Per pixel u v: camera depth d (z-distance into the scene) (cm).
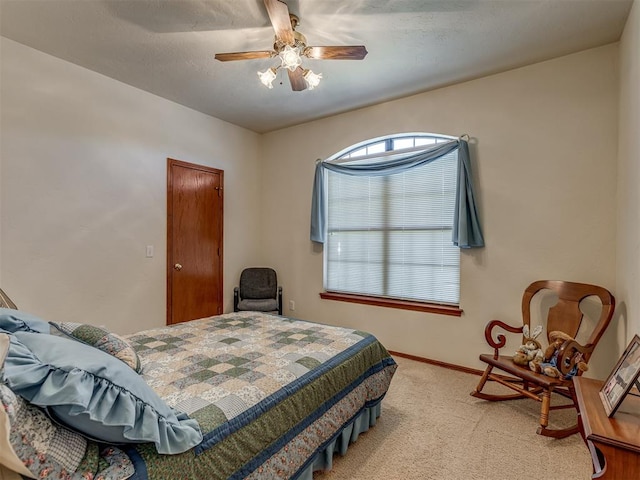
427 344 335
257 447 126
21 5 206
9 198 248
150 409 99
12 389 77
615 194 247
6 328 110
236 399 133
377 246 378
